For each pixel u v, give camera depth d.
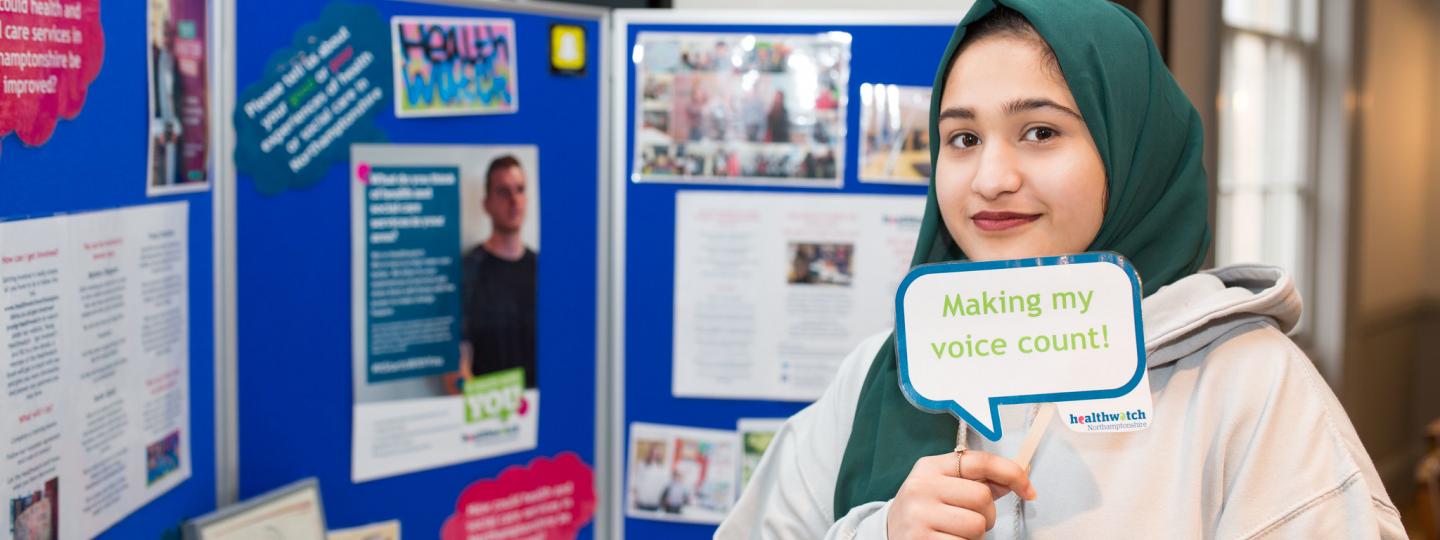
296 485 1.77
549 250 2.05
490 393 2.00
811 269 2.08
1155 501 0.80
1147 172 0.90
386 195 1.86
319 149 1.78
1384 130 4.92
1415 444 5.45
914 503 0.79
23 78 1.24
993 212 0.85
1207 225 0.95
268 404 1.78
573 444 2.11
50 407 1.31
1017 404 0.81
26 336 1.26
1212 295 0.85
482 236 1.97
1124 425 0.78
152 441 1.55
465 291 1.96
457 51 1.90
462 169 1.93
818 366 2.09
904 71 2.03
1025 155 0.85
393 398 1.90
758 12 2.06
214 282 1.71
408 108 1.86
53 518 1.32
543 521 2.08
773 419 2.10
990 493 0.78
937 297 0.82
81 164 1.36
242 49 1.69
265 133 1.72
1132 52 0.89
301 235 1.78
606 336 2.13
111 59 1.41
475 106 1.93
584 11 2.04
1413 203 5.39
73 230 1.35
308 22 1.75
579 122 2.06
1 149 1.21
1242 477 0.78
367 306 1.85
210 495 1.72
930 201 0.99
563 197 2.05
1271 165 4.31
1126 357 0.79
